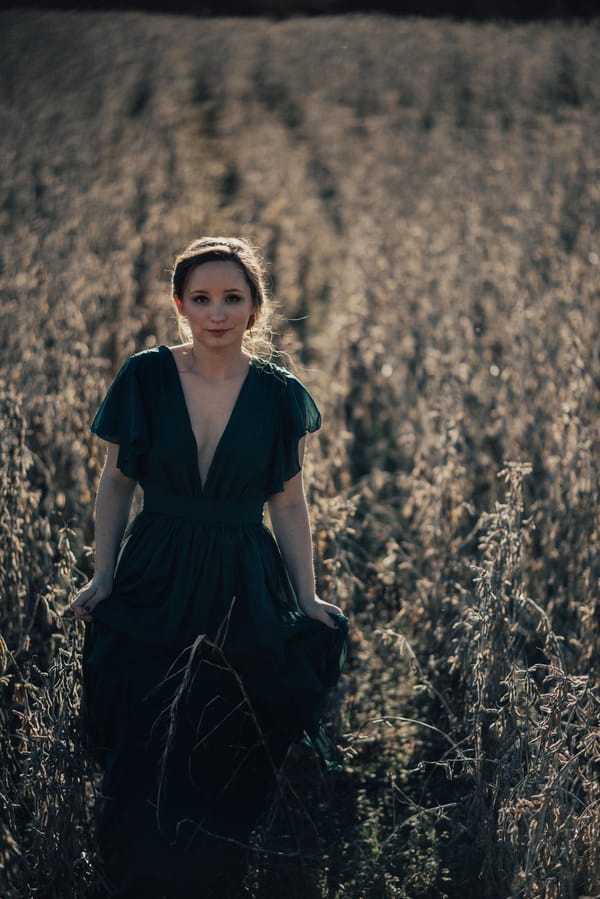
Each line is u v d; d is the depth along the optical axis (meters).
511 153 12.88
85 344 5.96
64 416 5.23
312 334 8.01
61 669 3.00
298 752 3.57
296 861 3.10
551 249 8.72
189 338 3.08
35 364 5.89
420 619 4.09
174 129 16.25
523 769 2.95
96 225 9.94
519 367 5.82
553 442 5.11
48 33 21.73
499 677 3.23
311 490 4.13
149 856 2.79
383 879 3.01
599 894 2.76
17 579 3.58
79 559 4.48
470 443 5.91
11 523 3.69
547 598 4.37
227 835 2.87
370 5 23.39
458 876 3.03
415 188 11.91
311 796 3.43
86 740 3.04
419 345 6.73
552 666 2.94
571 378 5.08
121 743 2.86
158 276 8.95
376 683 3.99
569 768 2.73
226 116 17.23
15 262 8.20
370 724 3.72
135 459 2.82
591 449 4.75
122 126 16.19
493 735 3.13
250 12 23.67
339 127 16.17
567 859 2.70
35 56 20.00
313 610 2.98
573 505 4.34
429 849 3.12
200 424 2.85
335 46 20.92
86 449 4.91
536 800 2.75
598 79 17.73
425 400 5.80
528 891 2.65
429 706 3.77
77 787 2.93
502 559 3.38
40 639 3.73
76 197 10.85
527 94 17.23
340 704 3.56
